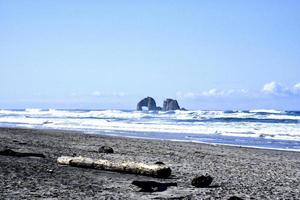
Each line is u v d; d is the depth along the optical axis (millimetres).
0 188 10141
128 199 9852
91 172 13922
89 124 70250
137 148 26281
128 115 105875
